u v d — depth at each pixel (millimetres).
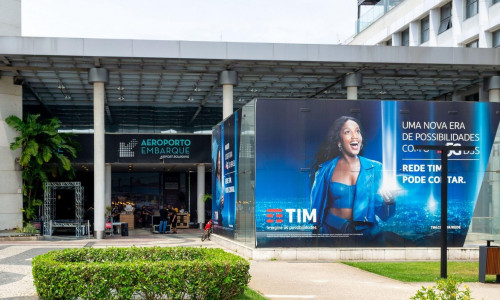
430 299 8633
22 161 32344
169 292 10047
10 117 32656
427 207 19875
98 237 30781
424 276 14922
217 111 43750
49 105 41938
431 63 30734
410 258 19484
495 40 37719
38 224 33688
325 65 31250
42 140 33562
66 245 25578
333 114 19672
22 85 35656
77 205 33062
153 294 10070
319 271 16125
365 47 30422
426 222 19828
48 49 28609
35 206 34188
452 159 20047
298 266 17344
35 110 41781
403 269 16453
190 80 35000
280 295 12016
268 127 19422
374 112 19859
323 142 19578
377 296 11875
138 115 42688
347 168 19641
